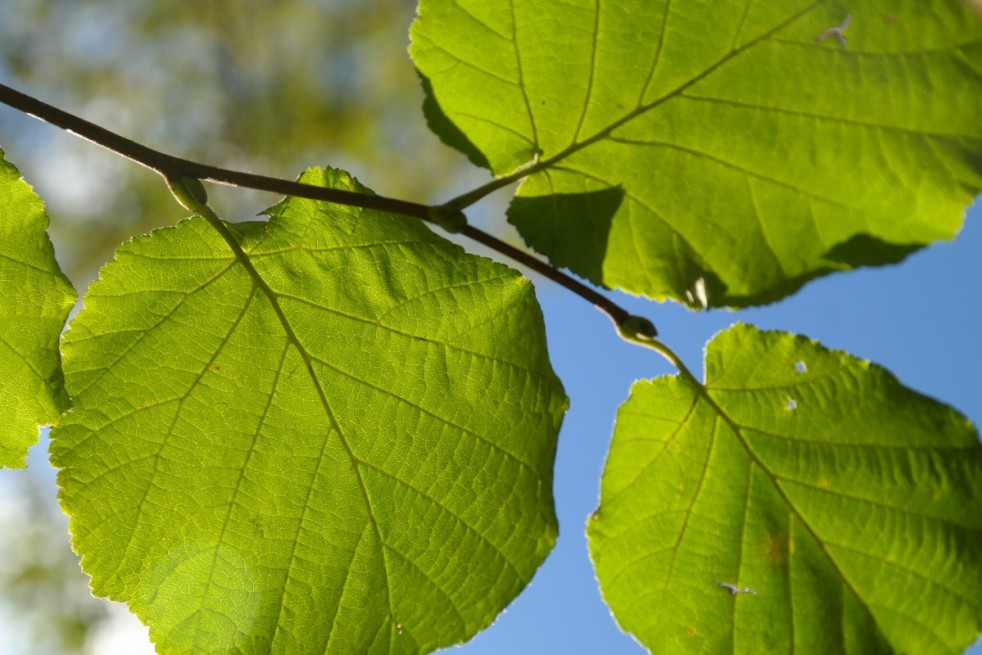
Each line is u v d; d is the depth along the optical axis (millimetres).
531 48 323
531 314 337
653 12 319
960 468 336
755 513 343
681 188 326
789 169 322
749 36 318
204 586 342
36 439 331
